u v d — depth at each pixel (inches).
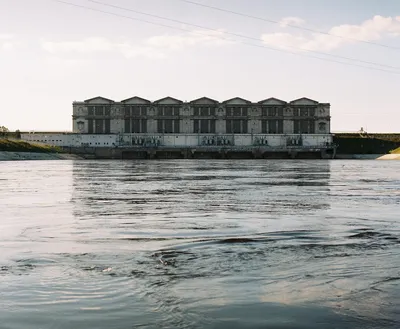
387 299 422.0
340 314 386.9
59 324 369.7
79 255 605.9
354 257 584.4
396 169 3764.8
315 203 1247.5
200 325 366.0
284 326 363.9
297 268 529.0
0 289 454.9
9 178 2416.3
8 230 812.6
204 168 3855.8
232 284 468.1
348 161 6781.5
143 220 940.6
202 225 869.8
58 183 2043.6
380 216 979.3
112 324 368.8
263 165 4719.5
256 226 851.4
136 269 528.7
